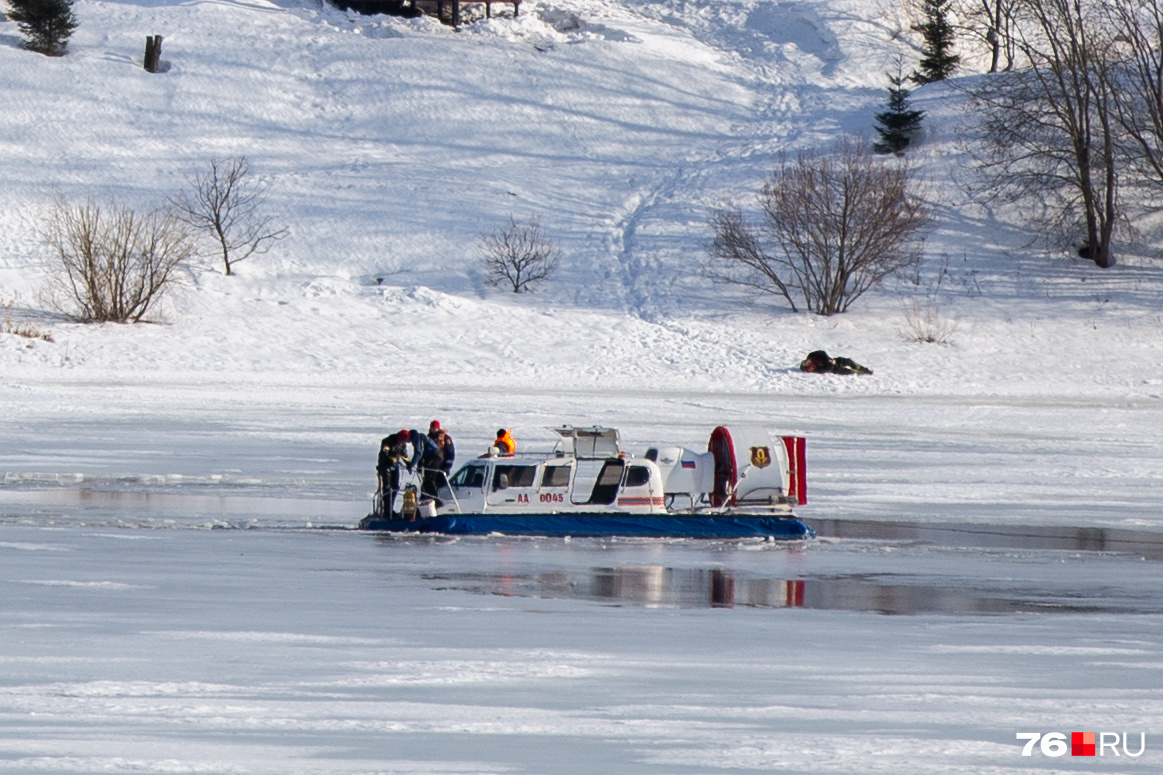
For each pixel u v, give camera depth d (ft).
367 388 554.05
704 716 103.91
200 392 516.73
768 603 175.63
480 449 361.51
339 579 187.01
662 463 259.39
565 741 94.79
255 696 108.17
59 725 96.63
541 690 113.39
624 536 245.24
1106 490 321.73
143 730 95.35
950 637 148.87
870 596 183.83
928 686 117.80
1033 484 332.19
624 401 528.22
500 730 97.91
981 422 493.77
